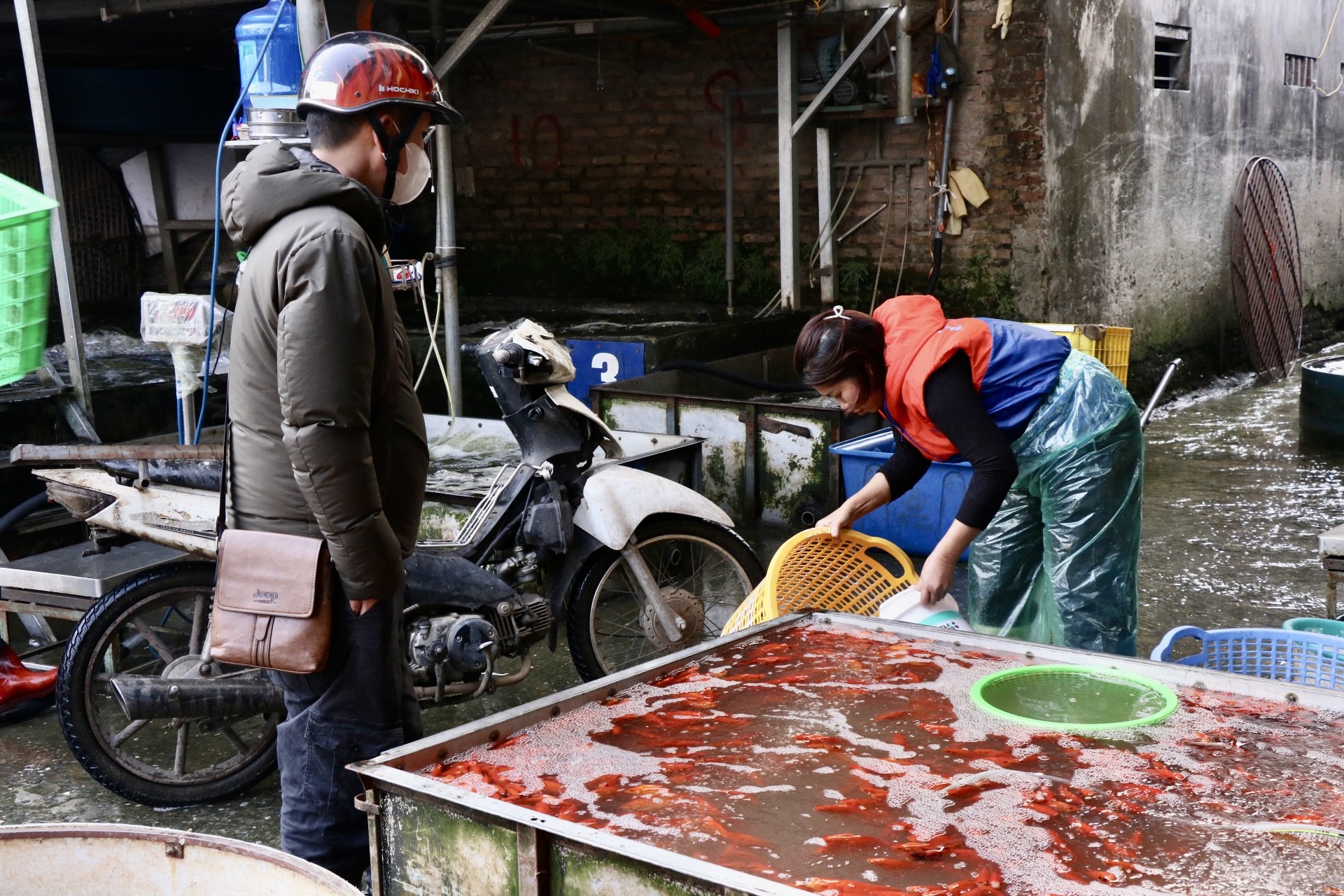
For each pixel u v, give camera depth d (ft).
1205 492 20.67
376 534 7.28
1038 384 9.36
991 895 4.56
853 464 17.24
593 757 6.02
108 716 12.50
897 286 27.66
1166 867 4.78
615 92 29.71
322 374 6.91
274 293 7.13
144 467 10.87
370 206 7.39
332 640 7.61
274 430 7.47
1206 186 31.86
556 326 26.73
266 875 4.94
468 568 10.75
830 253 27.86
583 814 5.35
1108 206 27.96
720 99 28.63
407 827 5.44
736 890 4.33
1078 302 27.14
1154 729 6.21
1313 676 8.55
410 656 10.42
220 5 19.80
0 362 6.24
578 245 30.89
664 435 15.99
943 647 7.70
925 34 26.27
